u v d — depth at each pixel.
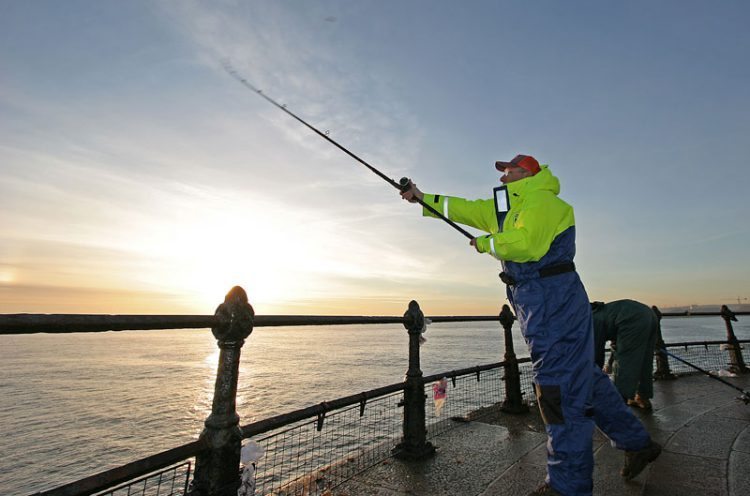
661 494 2.18
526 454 2.84
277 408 35.25
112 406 44.16
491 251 1.97
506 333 4.11
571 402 1.87
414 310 2.97
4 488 21.56
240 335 1.58
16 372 84.81
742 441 3.06
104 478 1.17
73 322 1.07
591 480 1.81
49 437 31.73
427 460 2.73
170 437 31.20
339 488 2.28
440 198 2.64
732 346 6.50
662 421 3.67
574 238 2.06
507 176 2.33
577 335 1.91
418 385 2.88
